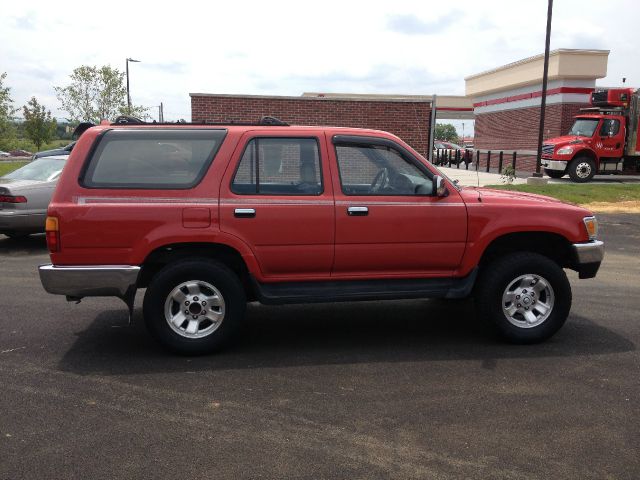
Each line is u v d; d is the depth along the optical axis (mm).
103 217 4750
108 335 5602
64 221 4727
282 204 4957
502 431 3670
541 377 4578
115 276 4781
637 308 6633
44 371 4672
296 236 4992
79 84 24859
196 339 4973
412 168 5254
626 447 3480
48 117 42000
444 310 6586
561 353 5145
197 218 4840
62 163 10570
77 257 4777
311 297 5109
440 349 5262
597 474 3188
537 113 27172
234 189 4941
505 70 29562
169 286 4875
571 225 5363
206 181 4898
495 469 3229
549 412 3943
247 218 4906
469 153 30906
